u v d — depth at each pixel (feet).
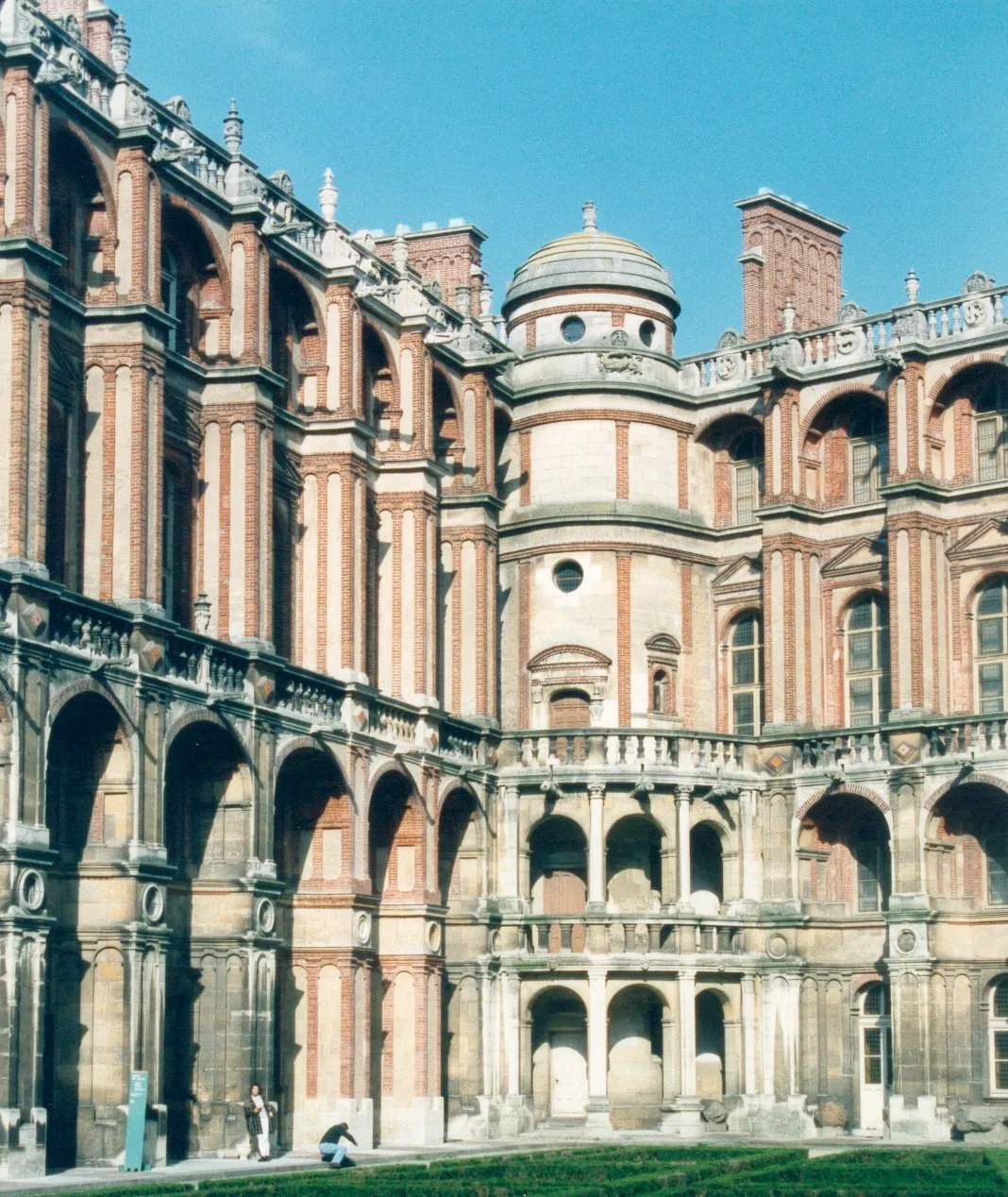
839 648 221.46
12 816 139.13
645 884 217.77
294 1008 184.14
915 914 203.51
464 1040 207.62
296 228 180.86
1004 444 213.25
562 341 234.58
